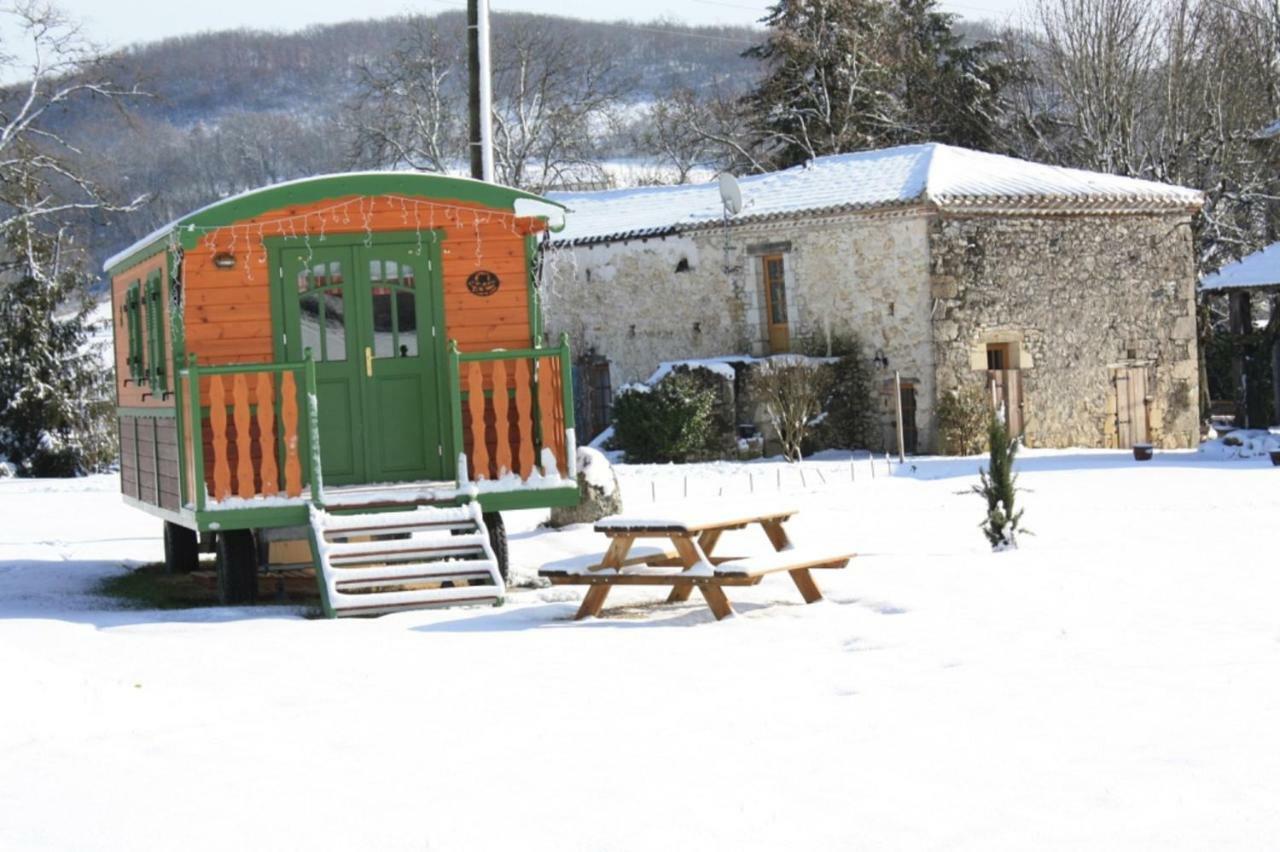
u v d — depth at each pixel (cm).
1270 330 3094
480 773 606
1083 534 1329
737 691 738
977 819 519
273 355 1240
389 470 1265
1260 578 1002
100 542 1769
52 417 3572
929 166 2867
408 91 4697
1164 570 1052
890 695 710
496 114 4766
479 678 801
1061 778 560
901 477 2141
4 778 630
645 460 2802
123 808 579
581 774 598
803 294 2891
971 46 4953
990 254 2788
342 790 591
